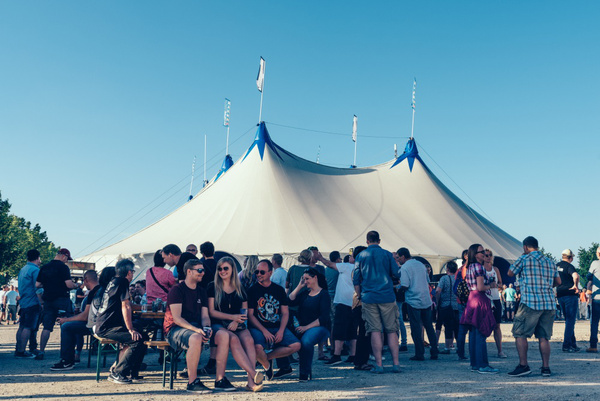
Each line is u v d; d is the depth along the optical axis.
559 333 13.35
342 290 7.68
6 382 5.85
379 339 6.65
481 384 5.59
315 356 8.91
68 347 6.89
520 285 6.30
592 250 48.88
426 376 6.28
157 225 20.92
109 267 6.34
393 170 25.23
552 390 5.14
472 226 22.80
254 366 5.46
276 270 8.52
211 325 5.61
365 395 4.96
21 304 8.37
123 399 4.79
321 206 20.59
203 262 7.11
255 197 19.88
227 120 32.47
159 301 6.30
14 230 50.31
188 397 4.88
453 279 9.18
